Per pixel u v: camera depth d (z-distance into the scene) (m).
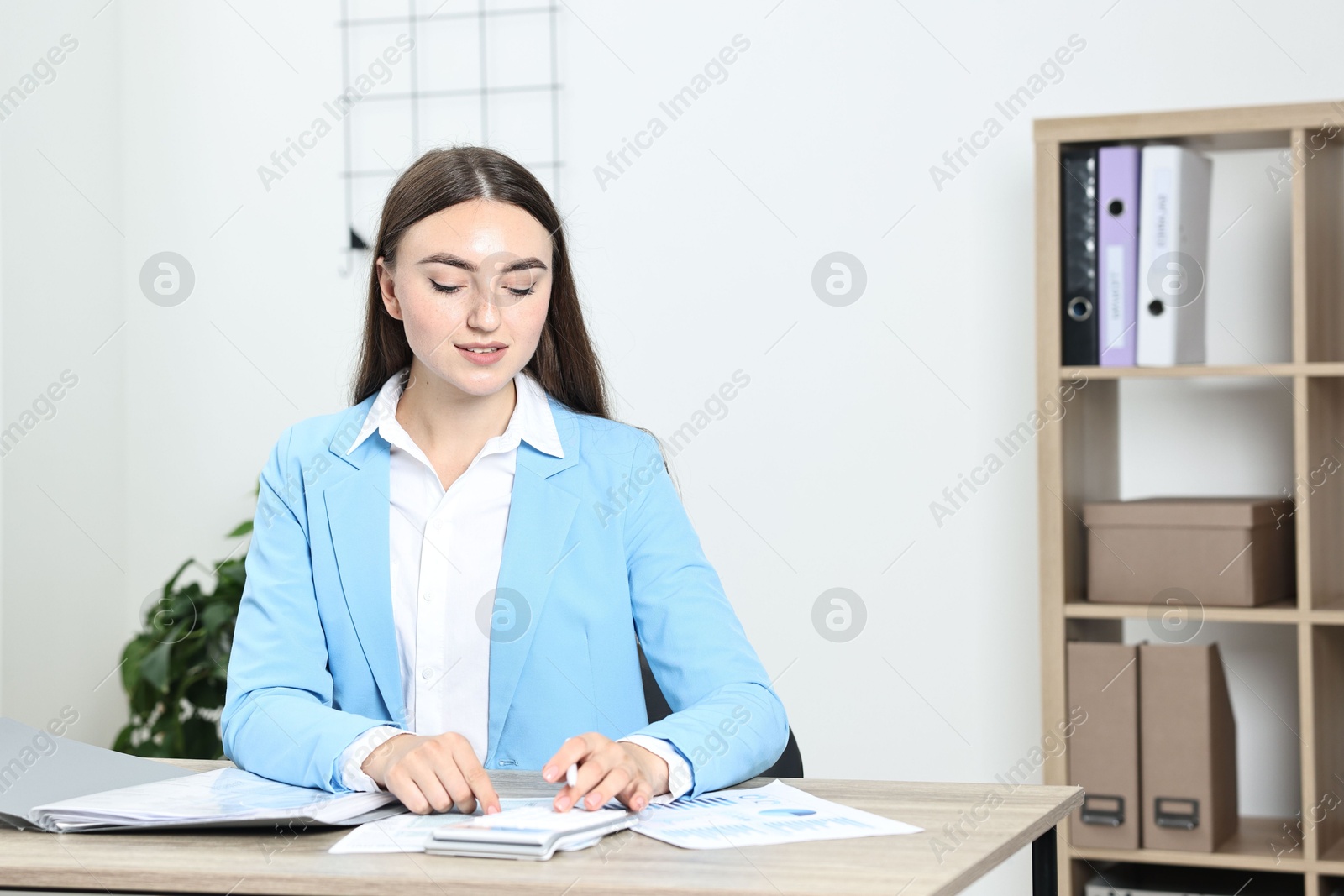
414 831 1.01
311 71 2.89
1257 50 2.45
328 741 1.15
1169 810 2.17
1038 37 2.55
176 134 2.95
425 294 1.33
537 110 2.79
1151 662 2.18
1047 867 1.19
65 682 2.78
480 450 1.47
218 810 1.04
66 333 2.79
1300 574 2.13
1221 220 2.46
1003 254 2.57
